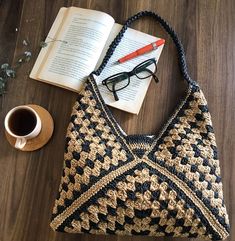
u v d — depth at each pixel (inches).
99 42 36.0
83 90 33.8
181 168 30.9
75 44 36.0
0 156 34.4
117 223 30.1
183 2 38.3
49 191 33.6
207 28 37.6
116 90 35.2
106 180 30.2
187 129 32.6
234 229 32.9
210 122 33.0
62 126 35.0
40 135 34.2
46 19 37.7
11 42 37.2
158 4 38.2
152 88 35.9
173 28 37.6
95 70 35.5
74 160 31.0
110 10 38.0
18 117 33.0
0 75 36.0
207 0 38.4
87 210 30.0
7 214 33.2
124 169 30.7
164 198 29.8
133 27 37.5
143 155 31.4
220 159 34.3
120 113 35.3
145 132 34.9
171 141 32.0
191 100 33.6
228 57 36.9
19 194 33.6
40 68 36.1
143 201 29.7
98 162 30.8
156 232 30.6
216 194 30.8
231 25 37.7
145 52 36.4
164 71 36.4
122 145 31.8
